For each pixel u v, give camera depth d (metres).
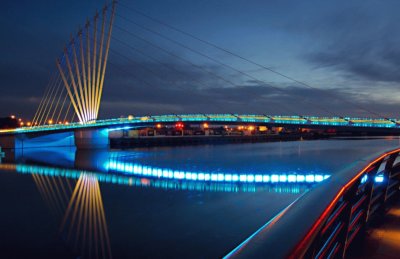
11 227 20.02
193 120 89.25
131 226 19.67
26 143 104.12
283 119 77.62
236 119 85.31
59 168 53.19
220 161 62.56
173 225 19.70
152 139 128.12
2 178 42.41
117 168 52.81
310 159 65.56
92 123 99.31
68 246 16.50
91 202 27.12
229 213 22.48
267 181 38.59
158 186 35.03
